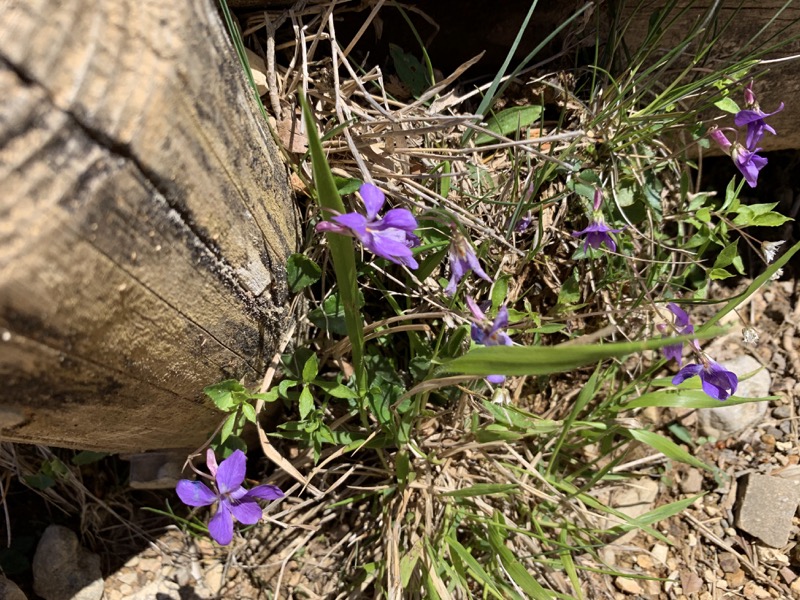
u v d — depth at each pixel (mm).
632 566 179
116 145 70
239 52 123
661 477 190
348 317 123
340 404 171
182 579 173
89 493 175
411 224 107
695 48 166
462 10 158
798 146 200
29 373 80
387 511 169
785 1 156
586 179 164
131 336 91
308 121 86
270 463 183
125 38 69
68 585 166
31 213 66
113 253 77
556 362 89
